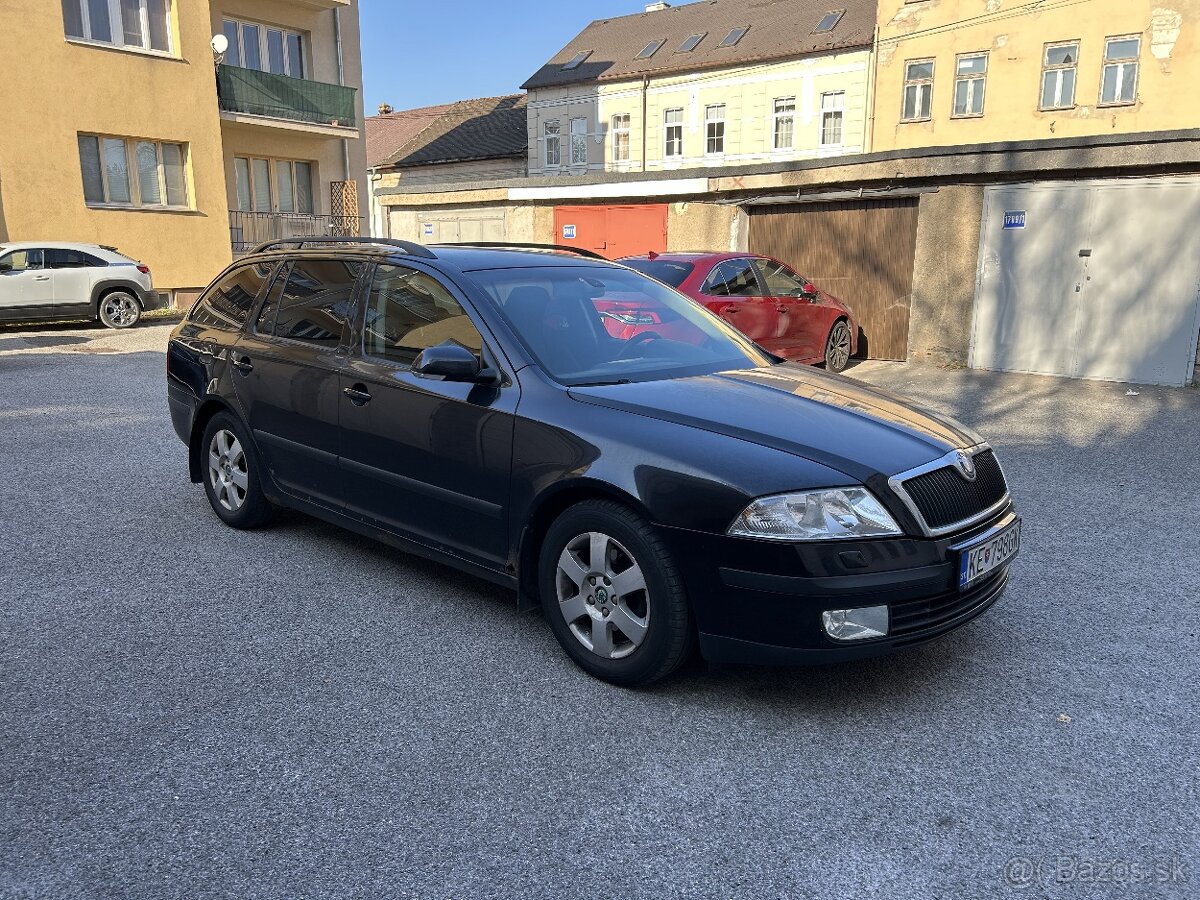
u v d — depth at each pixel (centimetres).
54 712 310
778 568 289
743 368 405
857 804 265
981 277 1120
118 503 553
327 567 451
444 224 1756
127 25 1812
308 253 473
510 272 412
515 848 244
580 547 339
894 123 3075
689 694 329
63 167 1727
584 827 253
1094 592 430
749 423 323
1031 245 1079
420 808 261
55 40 1692
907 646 302
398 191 1816
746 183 1297
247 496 488
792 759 288
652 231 1445
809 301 1030
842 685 338
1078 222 1043
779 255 1312
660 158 3634
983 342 1131
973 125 2939
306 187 2319
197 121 1919
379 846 244
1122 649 369
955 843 248
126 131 1808
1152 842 250
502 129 4131
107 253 1562
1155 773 283
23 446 698
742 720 312
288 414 448
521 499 346
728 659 304
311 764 281
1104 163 1000
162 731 299
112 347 1302
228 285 523
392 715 312
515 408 350
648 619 315
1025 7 2792
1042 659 360
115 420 797
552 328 385
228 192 2120
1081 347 1062
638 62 3697
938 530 304
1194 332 989
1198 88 2612
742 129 3412
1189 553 484
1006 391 984
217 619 388
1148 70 2669
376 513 412
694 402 341
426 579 437
